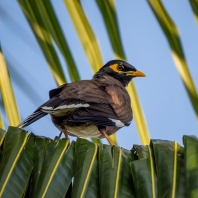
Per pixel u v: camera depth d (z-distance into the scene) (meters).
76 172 7.15
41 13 8.59
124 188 7.10
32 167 7.40
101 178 7.09
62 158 7.29
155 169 7.25
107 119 10.07
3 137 7.70
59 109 9.67
